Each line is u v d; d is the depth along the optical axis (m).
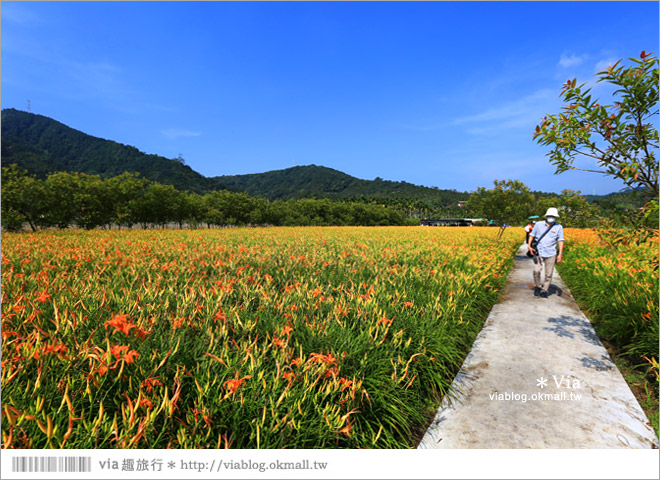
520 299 6.18
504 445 2.16
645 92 2.48
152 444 1.74
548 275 6.28
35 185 19.62
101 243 9.34
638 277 4.77
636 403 2.66
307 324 3.07
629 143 2.67
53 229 20.50
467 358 3.55
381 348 2.95
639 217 2.72
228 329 3.01
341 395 2.28
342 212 53.56
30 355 2.07
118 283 4.26
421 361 3.03
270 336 2.96
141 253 7.12
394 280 5.03
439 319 3.86
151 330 2.69
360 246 9.59
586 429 2.33
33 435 1.70
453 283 5.21
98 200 22.73
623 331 3.88
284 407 2.07
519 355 3.59
